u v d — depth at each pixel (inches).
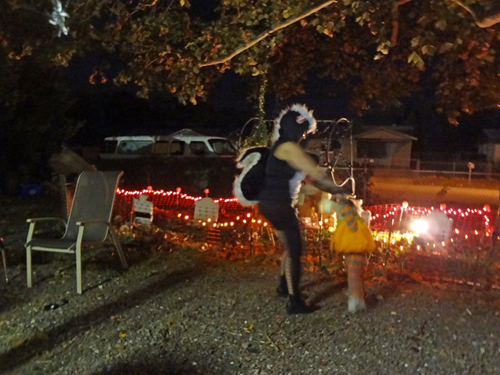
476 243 259.9
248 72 294.0
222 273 233.8
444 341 164.7
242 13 268.2
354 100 341.4
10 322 188.4
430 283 212.1
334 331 172.7
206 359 157.8
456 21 222.8
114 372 151.7
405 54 295.1
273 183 173.6
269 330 174.9
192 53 280.1
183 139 672.4
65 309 197.8
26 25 267.4
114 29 268.2
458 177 965.8
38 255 265.7
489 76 269.0
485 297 197.5
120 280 227.8
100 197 243.8
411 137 1130.0
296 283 182.4
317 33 326.6
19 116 598.2
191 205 456.1
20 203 481.1
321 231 247.1
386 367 150.8
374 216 309.4
